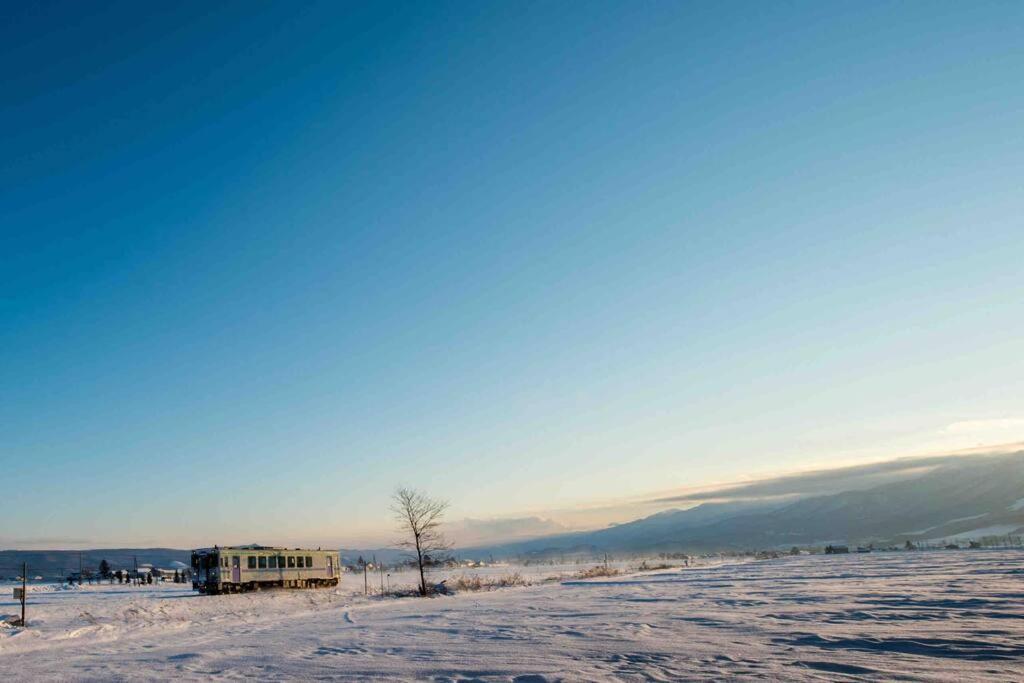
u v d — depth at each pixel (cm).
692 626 2264
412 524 5722
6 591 6938
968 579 3831
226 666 1898
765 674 1320
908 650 1535
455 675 1526
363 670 1681
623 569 10331
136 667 1975
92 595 6238
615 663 1562
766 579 5191
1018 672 1245
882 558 9688
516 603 3966
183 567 13975
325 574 6788
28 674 1945
